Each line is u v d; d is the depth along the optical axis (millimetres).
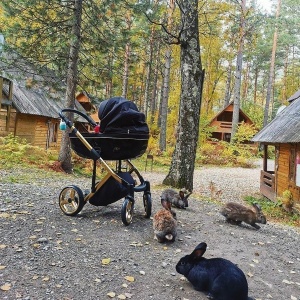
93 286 3590
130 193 5773
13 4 13078
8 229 4891
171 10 19312
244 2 26422
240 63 29344
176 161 11070
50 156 14969
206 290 3738
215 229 6449
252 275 4488
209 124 37406
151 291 3664
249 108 46719
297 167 12156
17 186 8422
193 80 10898
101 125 5820
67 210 6051
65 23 13547
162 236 5137
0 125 16812
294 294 4148
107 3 13555
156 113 37500
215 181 18859
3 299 3125
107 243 4848
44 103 20625
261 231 7023
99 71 14352
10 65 14141
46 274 3711
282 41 37312
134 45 15445
